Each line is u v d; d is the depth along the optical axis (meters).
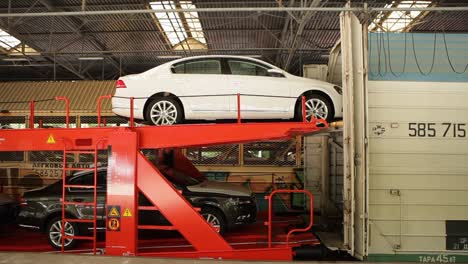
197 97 6.93
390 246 5.82
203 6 11.38
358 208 5.58
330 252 6.09
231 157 10.45
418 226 5.87
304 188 8.85
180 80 6.97
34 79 20.30
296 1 10.77
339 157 8.27
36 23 12.72
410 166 5.91
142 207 5.44
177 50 15.47
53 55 14.72
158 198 5.41
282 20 12.55
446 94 6.03
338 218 8.01
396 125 5.96
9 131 6.08
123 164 5.47
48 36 13.97
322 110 7.09
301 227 7.43
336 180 8.27
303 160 9.31
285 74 7.18
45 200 6.73
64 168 5.95
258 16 11.81
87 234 6.74
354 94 5.64
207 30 13.43
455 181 5.93
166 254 5.51
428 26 13.20
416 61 6.14
